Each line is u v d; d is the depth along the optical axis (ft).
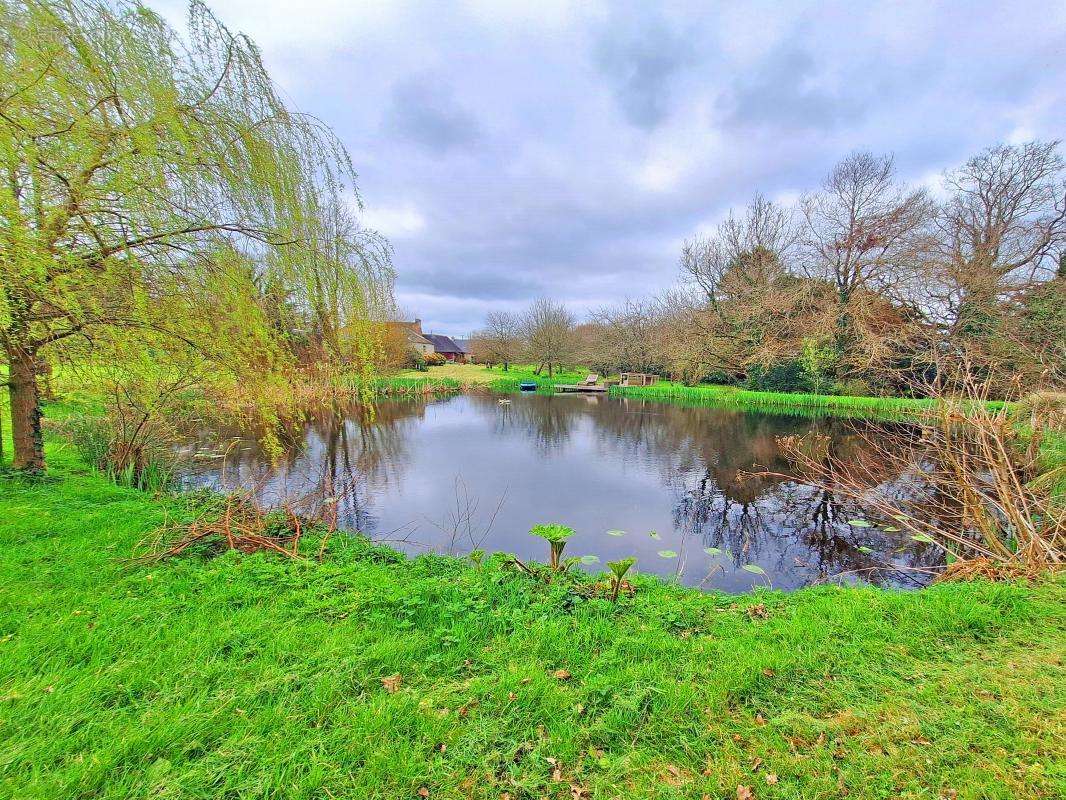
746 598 13.14
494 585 12.35
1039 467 19.74
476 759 6.47
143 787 5.65
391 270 20.57
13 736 6.20
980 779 6.09
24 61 11.68
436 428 56.13
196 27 13.89
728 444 45.91
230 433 43.24
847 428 54.03
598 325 127.34
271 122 15.58
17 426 19.40
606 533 22.56
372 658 8.50
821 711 7.51
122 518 15.62
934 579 16.21
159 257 14.92
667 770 6.42
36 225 13.00
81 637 8.58
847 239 71.15
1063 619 10.16
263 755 6.25
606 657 8.88
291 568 12.64
